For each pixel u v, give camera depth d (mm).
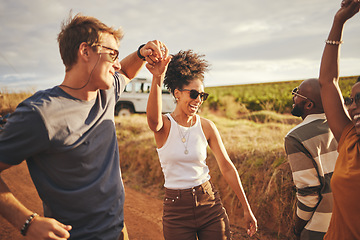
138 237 3348
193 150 2020
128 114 12531
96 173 1537
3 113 6191
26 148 1300
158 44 1744
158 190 5055
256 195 3629
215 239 1987
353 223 1259
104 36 1498
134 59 1968
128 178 5699
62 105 1394
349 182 1252
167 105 12164
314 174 1929
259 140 4883
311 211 1948
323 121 2029
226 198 3977
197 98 2027
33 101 1339
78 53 1444
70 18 1497
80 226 1502
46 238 1197
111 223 1590
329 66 1507
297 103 2143
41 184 1438
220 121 8391
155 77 1790
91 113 1547
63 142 1382
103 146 1585
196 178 2016
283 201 3281
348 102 1330
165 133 2066
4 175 5328
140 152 5996
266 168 3754
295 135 2008
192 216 1984
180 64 2020
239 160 4230
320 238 1921
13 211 1242
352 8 1341
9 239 2984
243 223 3594
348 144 1340
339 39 1460
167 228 2043
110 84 1551
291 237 3150
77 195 1459
